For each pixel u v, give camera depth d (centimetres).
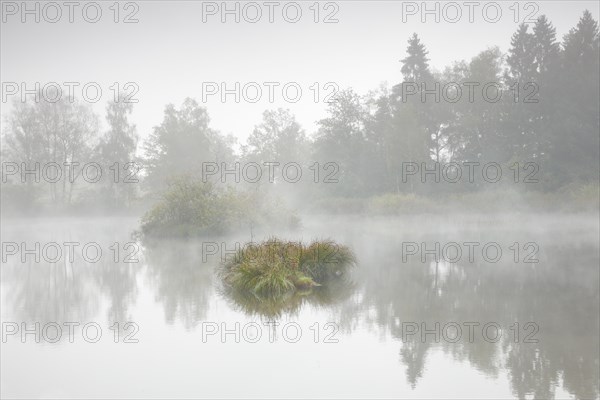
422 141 5234
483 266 1655
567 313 1020
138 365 752
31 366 753
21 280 1498
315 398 627
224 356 788
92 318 1032
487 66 5453
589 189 4253
